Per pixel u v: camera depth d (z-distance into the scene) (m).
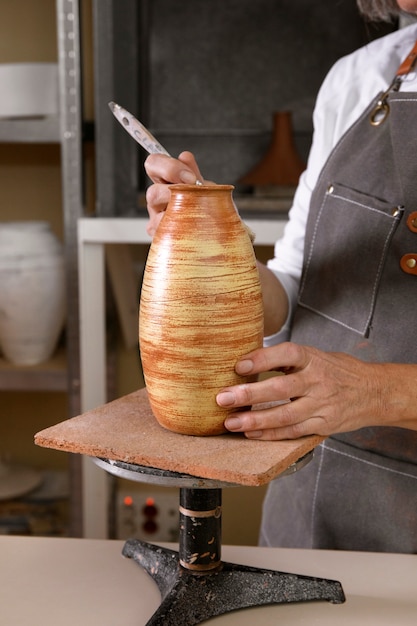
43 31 2.41
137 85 2.25
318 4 2.30
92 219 1.92
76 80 1.98
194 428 0.81
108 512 2.10
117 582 0.94
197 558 0.86
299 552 1.03
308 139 2.38
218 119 2.39
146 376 0.83
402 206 1.11
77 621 0.85
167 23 2.35
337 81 1.28
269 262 1.41
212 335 0.78
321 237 1.20
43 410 2.55
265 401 0.80
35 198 2.48
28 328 2.16
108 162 2.02
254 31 2.34
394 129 1.12
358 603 0.89
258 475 0.70
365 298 1.13
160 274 0.79
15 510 2.32
